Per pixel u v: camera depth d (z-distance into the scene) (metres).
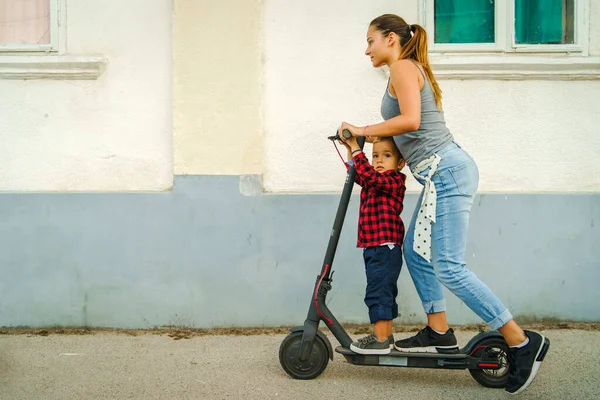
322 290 3.07
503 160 4.04
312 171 4.00
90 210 3.94
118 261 3.94
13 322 3.96
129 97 4.00
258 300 3.96
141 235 3.94
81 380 3.15
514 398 2.91
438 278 2.95
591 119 4.04
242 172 3.93
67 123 4.00
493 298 2.87
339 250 3.96
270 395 2.95
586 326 3.97
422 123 2.93
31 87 3.99
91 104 4.00
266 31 3.96
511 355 2.87
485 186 4.03
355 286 3.97
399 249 3.02
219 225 3.94
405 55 3.01
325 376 3.20
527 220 3.98
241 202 3.93
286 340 3.11
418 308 3.98
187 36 3.88
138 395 2.96
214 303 3.96
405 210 3.97
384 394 2.96
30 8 4.08
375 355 3.00
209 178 3.92
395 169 3.07
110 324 3.97
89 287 3.95
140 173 4.02
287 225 3.95
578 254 4.00
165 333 3.91
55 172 4.00
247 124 3.91
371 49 3.07
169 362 3.41
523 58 3.95
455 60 3.94
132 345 3.69
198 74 3.89
